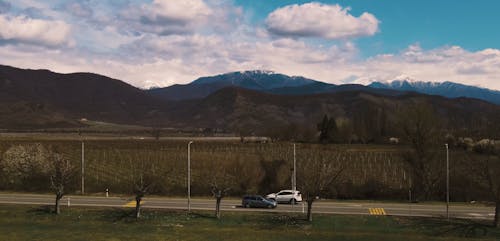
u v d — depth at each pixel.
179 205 63.50
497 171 65.62
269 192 76.88
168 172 86.19
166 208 61.00
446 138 101.75
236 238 47.03
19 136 187.62
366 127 156.50
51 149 107.88
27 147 92.94
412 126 78.19
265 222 53.78
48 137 183.88
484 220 54.66
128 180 82.56
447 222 53.34
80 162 100.44
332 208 62.06
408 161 78.06
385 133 154.38
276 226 52.06
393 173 87.50
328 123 161.00
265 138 178.50
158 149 126.19
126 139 181.62
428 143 77.12
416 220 54.34
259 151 117.81
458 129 122.38
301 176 77.19
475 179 71.44
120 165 97.38
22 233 47.94
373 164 97.19
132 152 116.94
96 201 66.56
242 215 56.84
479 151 96.44
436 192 73.62
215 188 61.72
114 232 48.84
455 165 80.00
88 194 73.62
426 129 77.56
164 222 53.47
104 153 115.31
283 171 80.88
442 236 48.69
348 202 68.06
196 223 53.12
